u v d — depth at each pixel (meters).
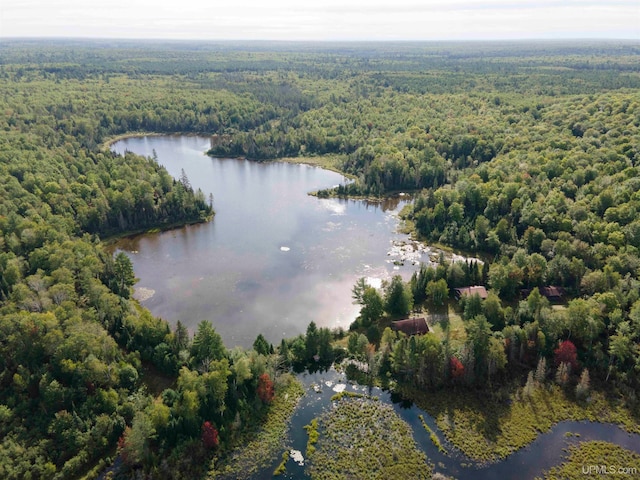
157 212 181.12
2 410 80.12
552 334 101.31
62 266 119.69
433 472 77.12
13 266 116.12
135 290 133.62
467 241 155.75
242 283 137.88
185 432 81.81
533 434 84.38
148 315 107.25
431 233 165.38
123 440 79.38
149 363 100.00
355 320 117.69
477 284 128.12
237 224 181.62
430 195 179.25
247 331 115.19
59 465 77.25
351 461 79.06
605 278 112.62
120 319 105.94
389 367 100.12
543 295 119.25
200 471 77.06
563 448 81.75
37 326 92.56
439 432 85.00
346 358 103.75
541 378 95.38
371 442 82.88
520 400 91.69
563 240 134.62
